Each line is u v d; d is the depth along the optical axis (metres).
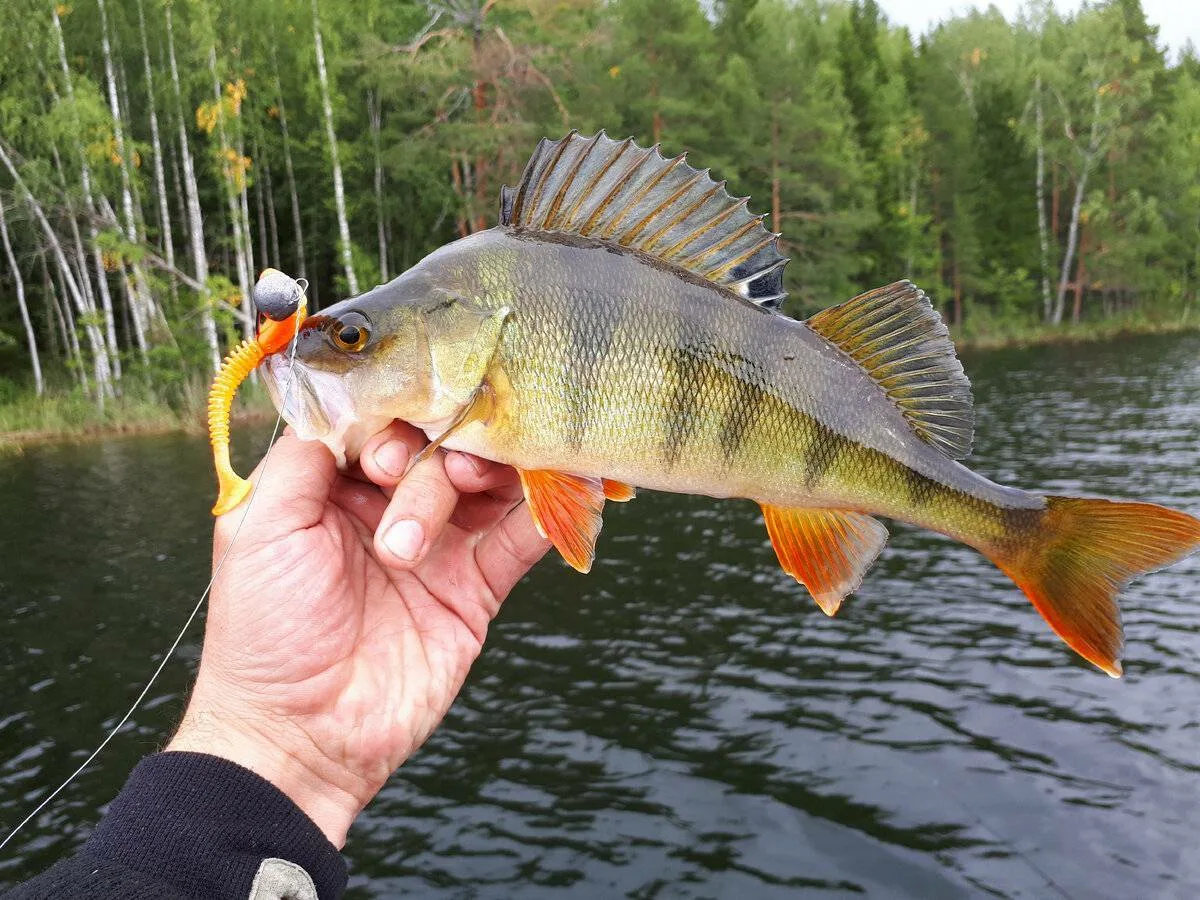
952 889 0.79
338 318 0.31
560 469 0.33
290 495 0.31
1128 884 0.79
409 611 0.34
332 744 0.30
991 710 1.11
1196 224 8.83
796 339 0.34
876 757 1.01
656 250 0.33
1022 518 0.36
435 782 0.98
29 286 5.36
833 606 0.36
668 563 1.76
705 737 1.06
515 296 0.32
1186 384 4.35
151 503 2.33
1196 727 1.05
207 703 0.30
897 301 0.35
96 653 1.36
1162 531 0.36
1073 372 5.14
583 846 0.86
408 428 0.33
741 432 0.34
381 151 5.34
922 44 9.15
